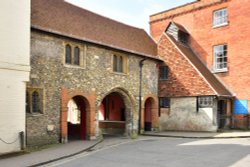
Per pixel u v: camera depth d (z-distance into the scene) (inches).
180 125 810.8
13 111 442.0
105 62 666.8
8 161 390.9
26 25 466.9
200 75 766.5
